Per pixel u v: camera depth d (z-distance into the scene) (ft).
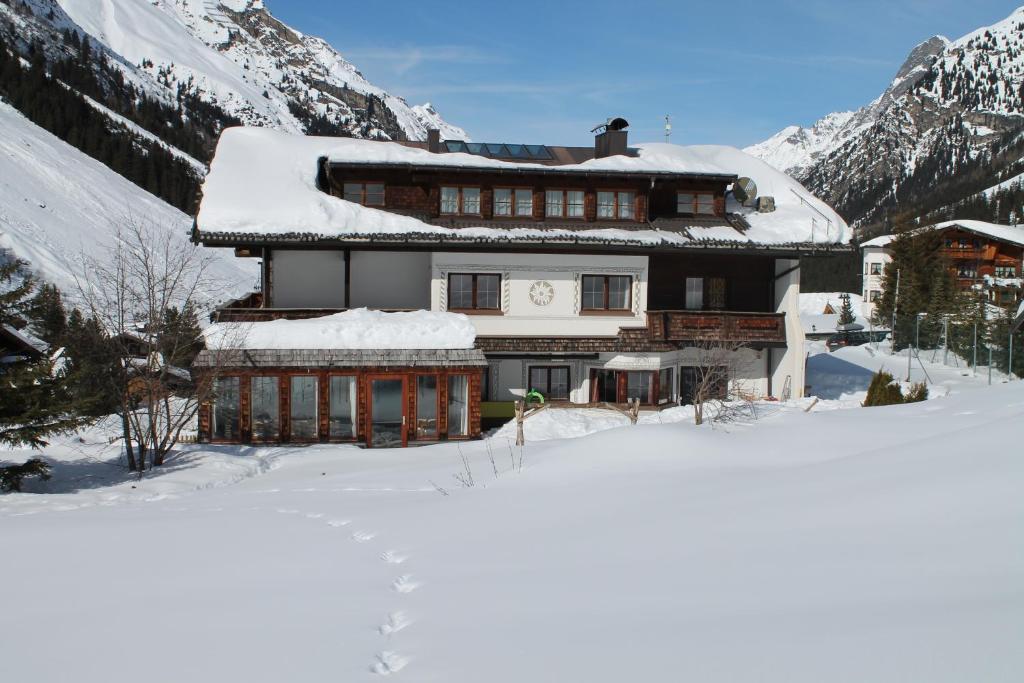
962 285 210.18
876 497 25.46
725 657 14.15
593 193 81.76
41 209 235.61
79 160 320.09
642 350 77.46
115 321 64.08
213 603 21.06
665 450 41.34
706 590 19.06
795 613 16.31
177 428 59.88
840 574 18.78
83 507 41.47
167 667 16.17
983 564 17.71
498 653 15.99
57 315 93.35
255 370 64.75
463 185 80.74
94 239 233.96
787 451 40.14
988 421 38.29
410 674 15.33
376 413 66.80
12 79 403.34
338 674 15.52
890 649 13.35
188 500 43.01
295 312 73.87
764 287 84.94
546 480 38.86
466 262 77.46
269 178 80.12
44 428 47.98
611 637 16.21
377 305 79.92
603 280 79.87
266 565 25.72
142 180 385.91
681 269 83.51
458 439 67.72
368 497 40.68
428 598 20.95
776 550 21.76
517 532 28.78
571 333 79.05
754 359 84.48
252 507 38.96
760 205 89.10
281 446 64.64
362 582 23.20
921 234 186.19
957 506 22.63
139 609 20.58
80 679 15.65
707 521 26.40
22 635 18.57
